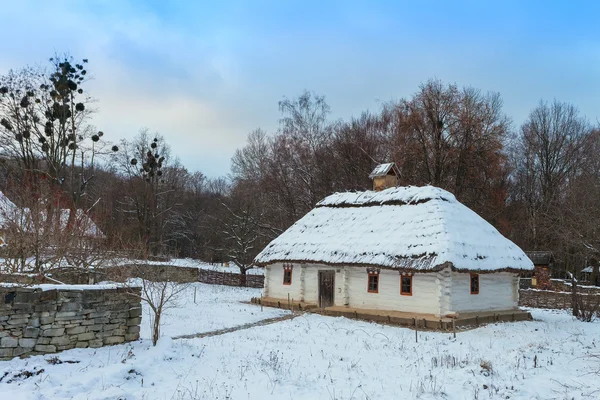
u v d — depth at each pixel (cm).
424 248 2166
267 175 4894
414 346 1628
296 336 1802
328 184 4684
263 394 1037
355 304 2434
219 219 5241
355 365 1330
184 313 2244
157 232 5269
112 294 1366
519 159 5478
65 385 970
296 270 2769
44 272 1648
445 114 3909
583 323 2225
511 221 4769
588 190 3806
